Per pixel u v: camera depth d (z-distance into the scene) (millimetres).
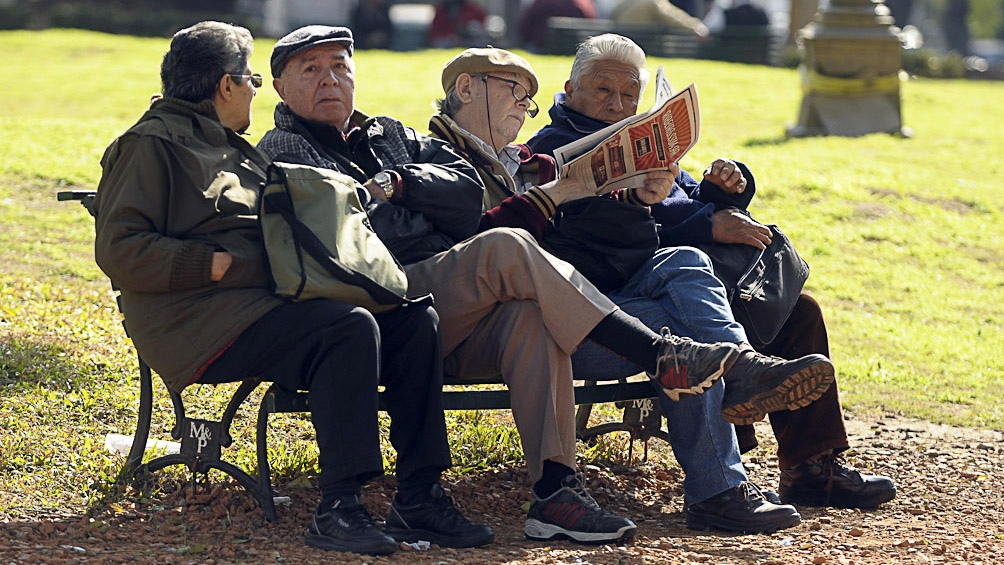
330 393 14594
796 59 79500
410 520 15250
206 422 16312
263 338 14844
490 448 19234
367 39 93562
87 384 20562
